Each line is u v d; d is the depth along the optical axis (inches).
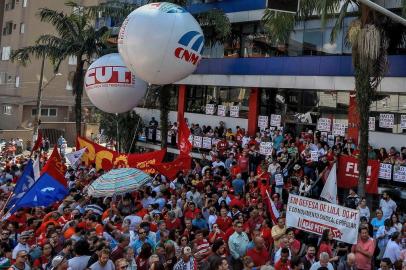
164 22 556.1
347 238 402.3
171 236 423.5
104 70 668.1
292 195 430.3
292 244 392.5
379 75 577.9
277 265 360.2
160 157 650.8
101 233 408.5
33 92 1957.4
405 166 644.7
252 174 685.3
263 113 962.7
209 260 334.3
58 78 1991.9
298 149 754.2
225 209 466.6
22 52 1104.2
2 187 661.3
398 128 767.1
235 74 988.6
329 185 486.6
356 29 563.5
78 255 338.3
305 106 892.0
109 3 1021.8
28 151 1572.3
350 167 627.8
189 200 536.1
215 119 1040.2
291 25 628.1
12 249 405.7
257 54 966.4
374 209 681.0
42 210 510.0
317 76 855.7
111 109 701.9
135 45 559.8
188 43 570.6
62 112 2015.3
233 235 396.8
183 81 1092.5
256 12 946.1
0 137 1718.8
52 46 1085.1
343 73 819.4
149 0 856.9
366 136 573.0
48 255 364.2
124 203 521.3
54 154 474.0
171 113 1139.9
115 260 354.0
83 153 701.9
